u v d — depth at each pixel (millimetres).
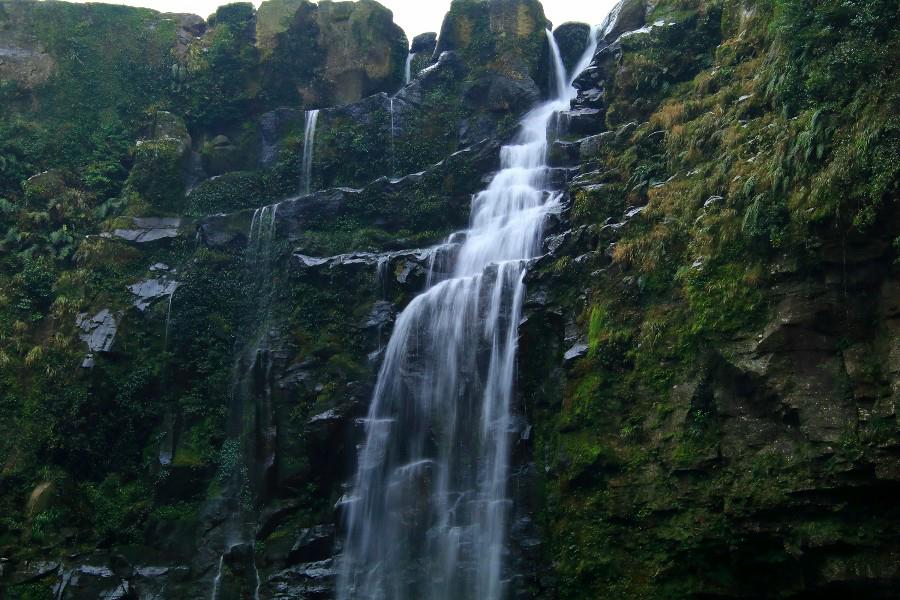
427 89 30312
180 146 29281
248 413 22875
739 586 14852
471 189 26141
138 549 21000
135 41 32188
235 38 32188
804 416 13938
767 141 16469
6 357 22922
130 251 26141
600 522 16438
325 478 21453
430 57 32844
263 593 19703
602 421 17094
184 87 31625
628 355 17109
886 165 13344
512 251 22234
